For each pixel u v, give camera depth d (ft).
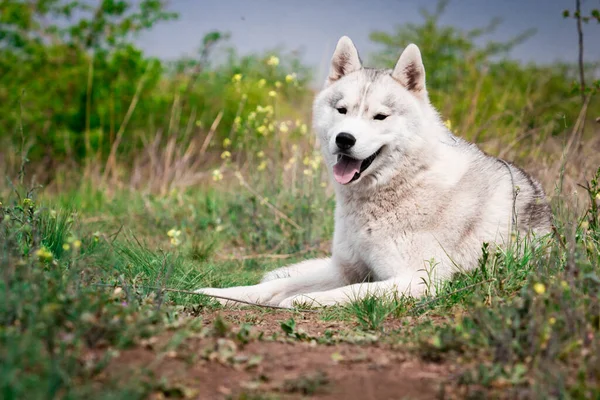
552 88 32.81
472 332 10.35
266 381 9.16
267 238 23.18
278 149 26.86
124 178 33.32
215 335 10.88
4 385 7.36
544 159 22.77
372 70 16.39
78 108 36.22
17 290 9.78
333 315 13.71
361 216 16.07
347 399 8.75
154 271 16.06
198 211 25.80
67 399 7.57
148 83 37.27
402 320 12.97
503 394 8.70
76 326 9.34
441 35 34.81
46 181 33.50
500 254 14.51
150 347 9.61
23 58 37.14
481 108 28.94
